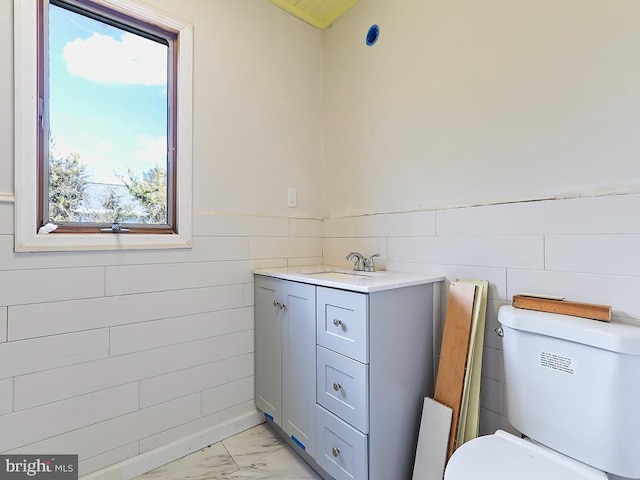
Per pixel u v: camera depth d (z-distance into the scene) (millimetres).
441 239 1559
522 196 1290
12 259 1230
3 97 1223
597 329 953
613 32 1082
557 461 946
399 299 1337
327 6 2035
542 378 1067
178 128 1631
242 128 1851
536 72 1253
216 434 1730
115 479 1435
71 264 1348
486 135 1398
